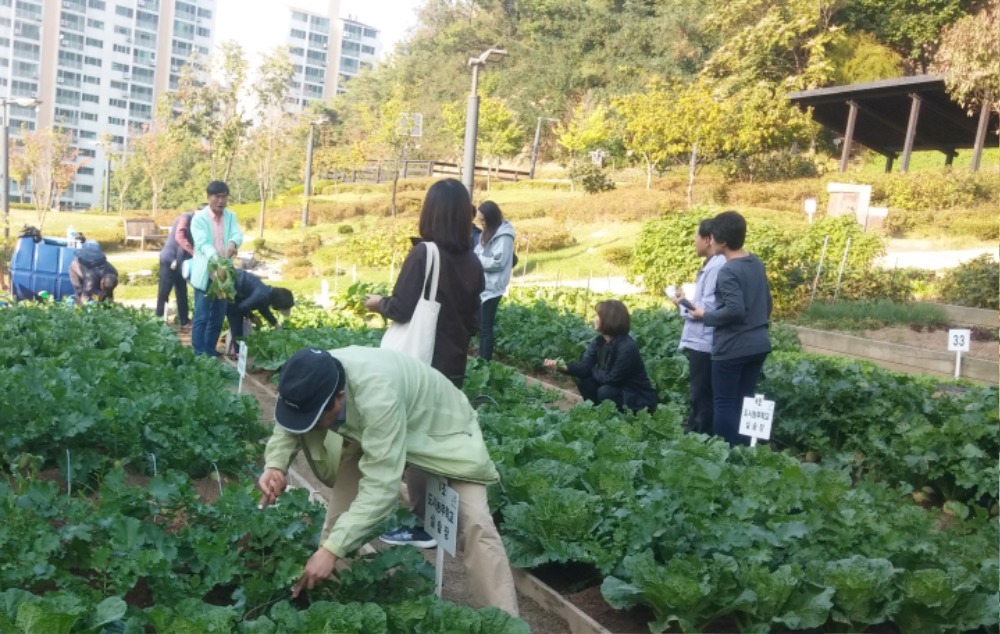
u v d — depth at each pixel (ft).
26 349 26.71
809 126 108.06
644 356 39.11
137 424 18.85
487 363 31.60
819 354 49.96
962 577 14.70
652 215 102.83
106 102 411.54
